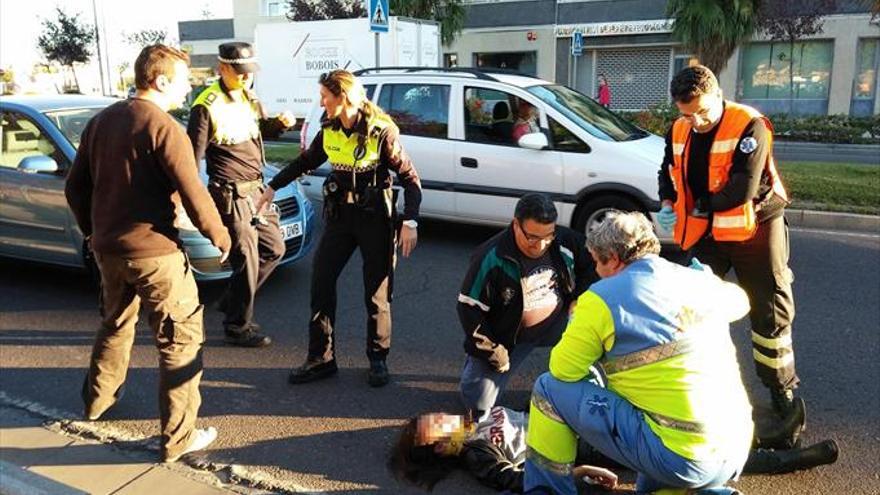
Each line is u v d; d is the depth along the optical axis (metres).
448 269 6.63
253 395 4.19
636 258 2.75
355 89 3.93
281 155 12.80
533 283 3.68
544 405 2.88
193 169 3.29
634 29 23.70
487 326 3.66
